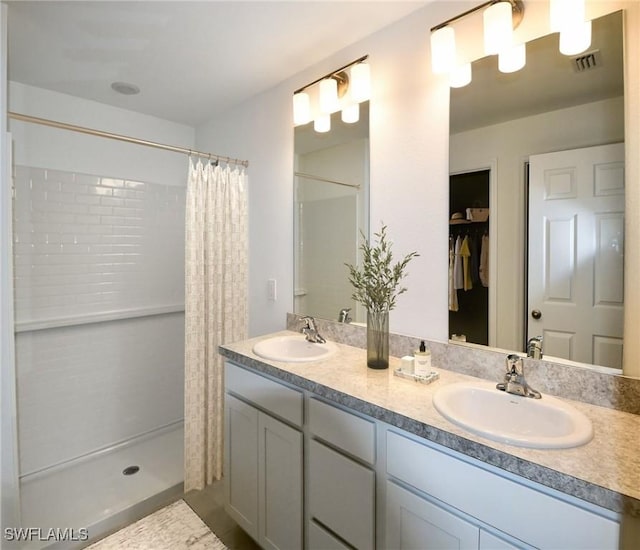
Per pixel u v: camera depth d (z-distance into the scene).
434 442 1.04
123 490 2.14
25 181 2.22
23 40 1.81
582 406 1.20
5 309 1.59
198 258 2.21
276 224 2.36
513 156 1.40
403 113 1.69
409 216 1.68
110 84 2.28
